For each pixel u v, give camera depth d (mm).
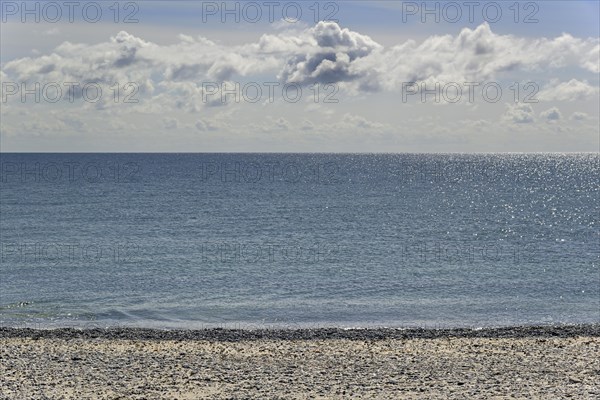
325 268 43125
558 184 147000
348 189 125750
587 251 51875
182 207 86812
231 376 18734
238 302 33406
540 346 23281
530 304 32938
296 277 40062
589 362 20547
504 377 18516
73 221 70875
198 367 19984
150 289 36594
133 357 21516
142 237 58719
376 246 53719
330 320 29672
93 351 22516
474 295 35031
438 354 22000
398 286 37406
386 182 152375
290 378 18500
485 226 69375
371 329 26828
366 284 37969
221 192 114625
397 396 16484
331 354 22031
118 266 43750
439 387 17375
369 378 18500
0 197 100500
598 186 139500
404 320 29609
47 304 32844
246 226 67188
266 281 38812
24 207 85750
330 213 80625
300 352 22438
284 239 57656
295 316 30453
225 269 42719
